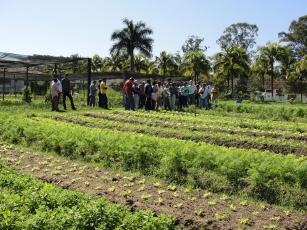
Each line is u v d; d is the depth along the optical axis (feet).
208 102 97.40
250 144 44.16
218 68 203.21
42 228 17.12
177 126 57.98
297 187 27.86
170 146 35.04
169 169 32.19
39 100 119.24
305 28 291.38
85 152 39.01
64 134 41.70
